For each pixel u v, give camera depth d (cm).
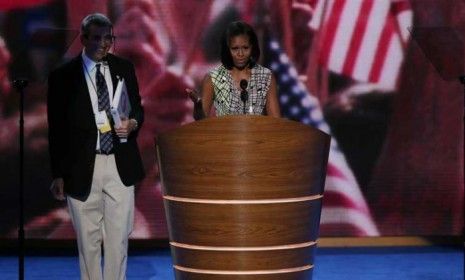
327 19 2948
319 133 1892
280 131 1845
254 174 1853
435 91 2980
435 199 3017
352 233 3009
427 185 3012
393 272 2827
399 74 2970
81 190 2211
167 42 2933
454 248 3125
